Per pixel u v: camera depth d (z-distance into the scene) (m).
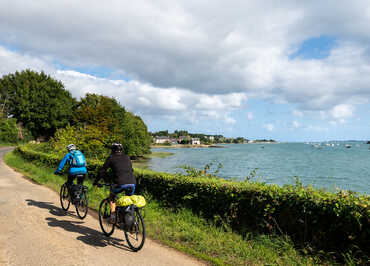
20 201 8.13
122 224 4.92
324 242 4.55
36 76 62.91
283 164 45.91
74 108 64.00
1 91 62.00
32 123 58.03
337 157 67.06
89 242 5.11
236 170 34.66
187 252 4.85
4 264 4.02
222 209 6.18
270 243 5.04
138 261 4.35
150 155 69.50
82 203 6.66
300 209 4.86
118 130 40.81
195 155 74.44
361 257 4.09
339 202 4.38
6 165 19.83
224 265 4.33
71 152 6.97
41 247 4.72
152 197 8.15
